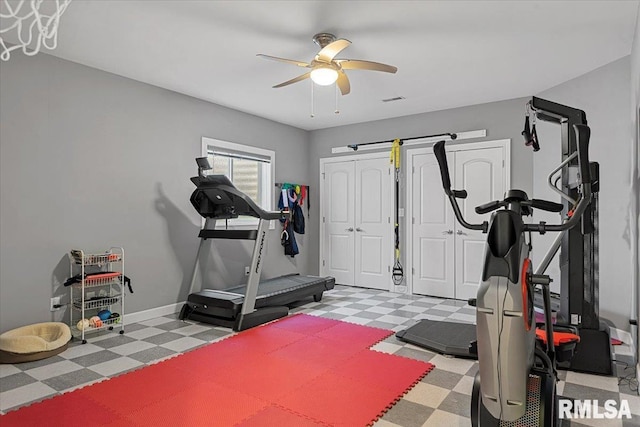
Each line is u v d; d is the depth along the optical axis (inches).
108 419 89.4
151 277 177.2
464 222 92.2
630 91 143.9
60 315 146.9
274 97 198.4
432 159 226.1
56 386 106.0
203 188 173.6
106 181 161.2
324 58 123.1
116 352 132.0
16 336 127.6
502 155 203.5
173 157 187.2
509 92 190.2
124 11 115.1
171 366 119.8
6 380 109.7
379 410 93.6
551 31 127.6
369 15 117.7
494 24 123.3
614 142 150.5
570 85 171.3
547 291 80.9
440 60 151.4
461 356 126.8
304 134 272.1
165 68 159.2
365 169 251.4
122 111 167.0
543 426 71.8
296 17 118.8
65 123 148.7
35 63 140.5
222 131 212.4
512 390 67.2
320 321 170.7
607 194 152.3
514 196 83.8
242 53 145.0
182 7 113.2
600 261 154.6
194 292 191.3
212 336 149.8
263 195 243.9
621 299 146.3
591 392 102.7
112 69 159.8
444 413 92.6
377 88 184.7
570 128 125.6
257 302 173.3
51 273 144.6
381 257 245.1
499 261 71.1
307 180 273.4
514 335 67.1
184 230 191.9
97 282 150.5
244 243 224.4
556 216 179.3
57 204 146.3
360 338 146.8
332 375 113.3
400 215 237.0
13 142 135.0
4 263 133.0
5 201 133.3
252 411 93.0
